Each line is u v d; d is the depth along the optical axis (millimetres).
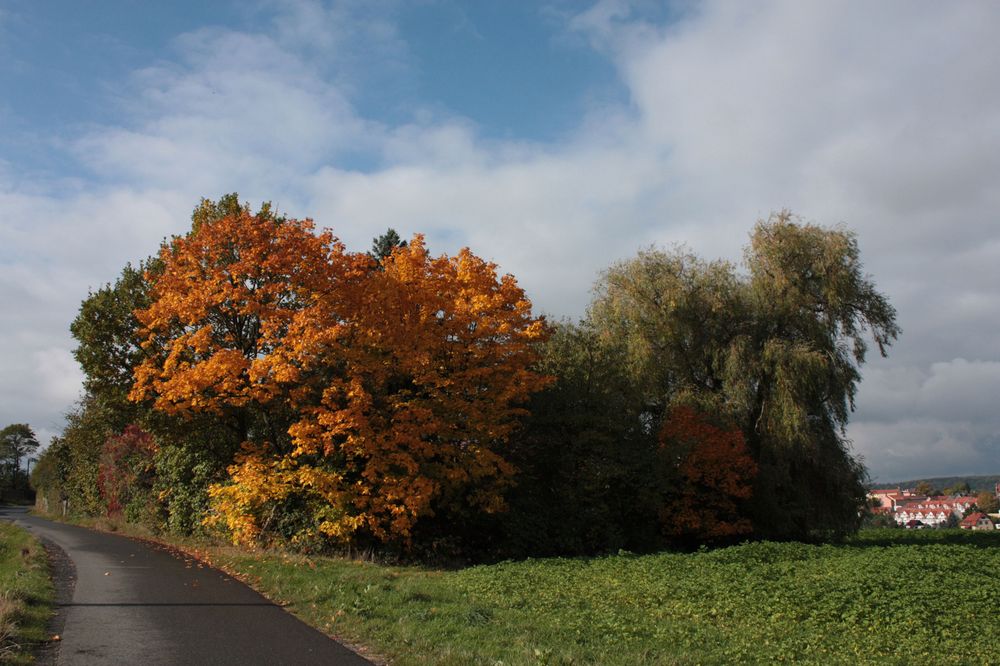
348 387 19656
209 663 8242
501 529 24125
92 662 8180
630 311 33219
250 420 23516
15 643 8602
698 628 10578
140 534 28703
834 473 32000
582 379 27031
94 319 24125
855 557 17578
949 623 11133
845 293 32562
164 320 20359
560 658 8273
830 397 32031
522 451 25516
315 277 20141
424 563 20969
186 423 22672
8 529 28797
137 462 33250
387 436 20234
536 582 14633
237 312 20562
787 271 32969
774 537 30219
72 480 52875
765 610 12016
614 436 26453
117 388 24312
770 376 31875
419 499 19500
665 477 26172
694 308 33062
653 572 15828
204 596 12609
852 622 11211
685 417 28484
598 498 25406
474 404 21562
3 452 110688
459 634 9562
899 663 8984
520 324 22625
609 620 10719
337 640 9500
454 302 21984
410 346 20406
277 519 20766
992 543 31594
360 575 14133
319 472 19281
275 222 24031
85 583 13969
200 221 25484
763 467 30234
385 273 22297
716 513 28406
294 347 18859
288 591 12734
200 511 24141
